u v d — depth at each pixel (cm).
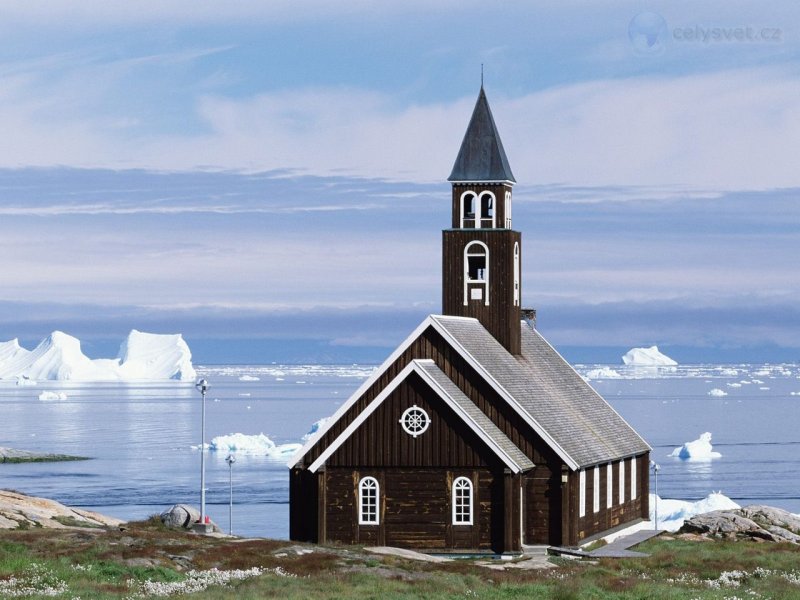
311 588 12475
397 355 18350
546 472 17912
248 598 11638
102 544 14112
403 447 17825
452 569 14512
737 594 13312
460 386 18275
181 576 12900
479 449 17638
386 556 15312
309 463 18162
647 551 17900
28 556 13300
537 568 15400
